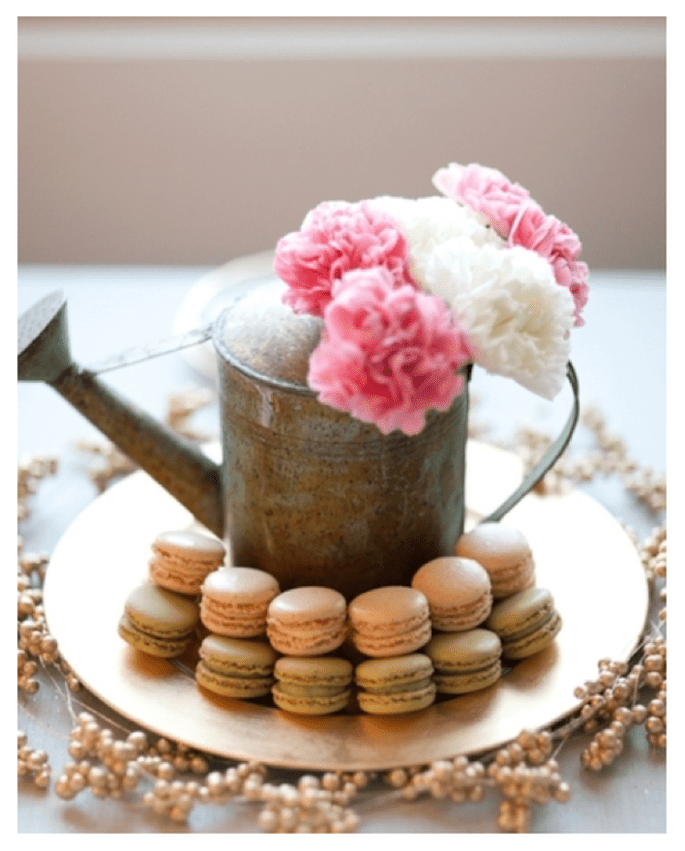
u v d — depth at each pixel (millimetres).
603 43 1400
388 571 667
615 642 685
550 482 875
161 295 1183
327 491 640
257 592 644
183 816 572
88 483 902
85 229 1500
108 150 1451
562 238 640
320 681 621
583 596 734
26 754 607
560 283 632
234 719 621
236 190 1478
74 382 700
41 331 667
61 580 751
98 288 1196
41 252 1511
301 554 665
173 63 1402
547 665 667
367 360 531
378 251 580
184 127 1439
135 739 602
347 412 612
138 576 763
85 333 1096
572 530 809
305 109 1429
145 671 663
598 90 1408
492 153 1450
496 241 634
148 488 864
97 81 1411
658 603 750
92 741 603
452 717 621
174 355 1072
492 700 634
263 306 684
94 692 643
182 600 689
